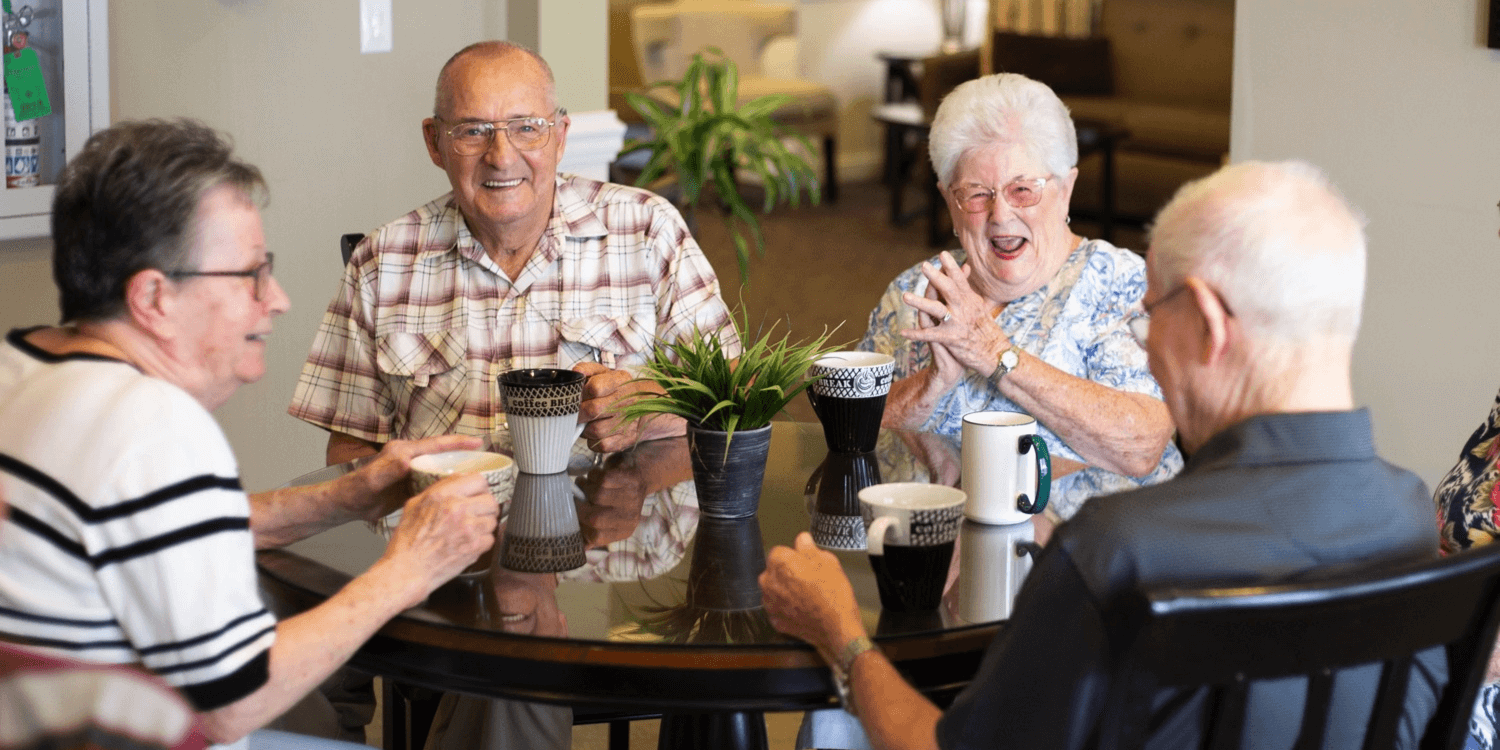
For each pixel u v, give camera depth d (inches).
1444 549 65.7
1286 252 41.8
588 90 141.5
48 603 45.0
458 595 54.7
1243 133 128.7
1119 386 79.0
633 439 75.4
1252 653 39.3
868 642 48.5
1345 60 119.8
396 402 87.7
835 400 73.2
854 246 275.3
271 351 122.3
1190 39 271.3
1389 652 41.4
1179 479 43.1
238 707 46.5
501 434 82.1
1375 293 121.3
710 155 172.1
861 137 352.5
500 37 138.7
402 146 131.3
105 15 102.3
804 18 338.6
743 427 63.5
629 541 61.4
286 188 120.7
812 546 52.3
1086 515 42.3
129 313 48.3
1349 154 121.0
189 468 45.5
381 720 103.0
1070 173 79.9
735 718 66.5
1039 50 290.7
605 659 49.6
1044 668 41.9
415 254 87.3
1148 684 39.4
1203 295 42.9
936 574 53.0
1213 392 44.2
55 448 45.0
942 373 78.5
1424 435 119.7
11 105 98.2
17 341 48.6
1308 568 41.5
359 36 124.8
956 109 78.7
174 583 44.9
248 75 116.3
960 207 79.5
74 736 27.9
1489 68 110.3
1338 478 42.5
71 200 47.3
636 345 87.0
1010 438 62.7
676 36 322.3
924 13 353.7
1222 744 40.9
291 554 59.2
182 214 47.3
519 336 86.2
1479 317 114.3
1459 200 114.0
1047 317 80.4
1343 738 43.9
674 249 88.3
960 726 43.4
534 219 84.7
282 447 125.5
